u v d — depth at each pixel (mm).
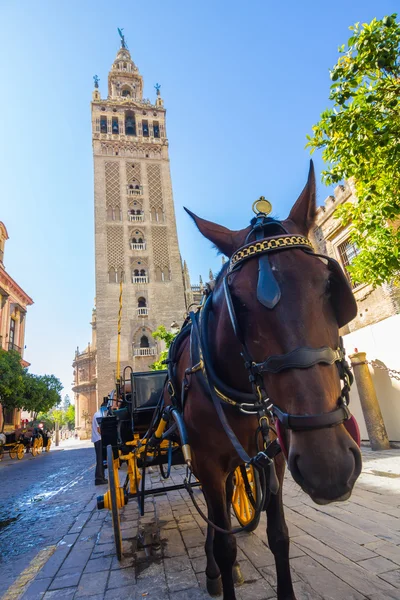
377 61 5102
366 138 5352
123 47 54750
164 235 39531
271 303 1474
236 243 2080
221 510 2340
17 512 7445
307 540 3898
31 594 3340
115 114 44531
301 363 1338
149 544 4344
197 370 2387
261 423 1854
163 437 3086
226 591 2213
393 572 3049
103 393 31828
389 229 5945
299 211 2031
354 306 1596
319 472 1225
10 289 32906
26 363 36219
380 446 9180
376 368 10203
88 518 6059
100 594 3238
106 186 40250
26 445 24188
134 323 34781
